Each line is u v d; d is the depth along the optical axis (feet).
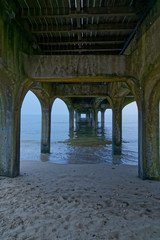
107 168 19.99
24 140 47.55
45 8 14.56
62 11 14.43
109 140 46.26
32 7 14.57
